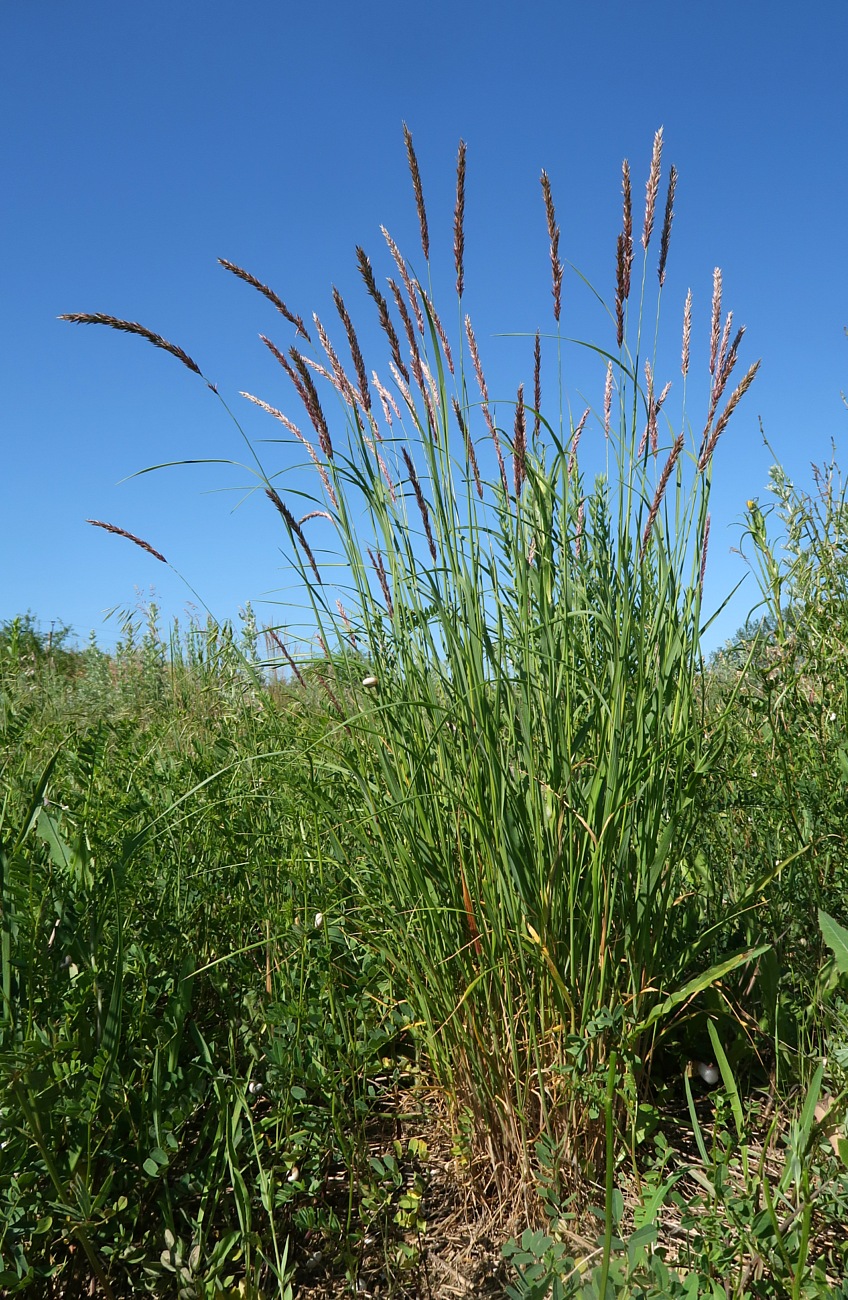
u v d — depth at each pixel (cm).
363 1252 187
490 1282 178
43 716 524
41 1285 165
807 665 306
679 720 226
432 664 215
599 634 225
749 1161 197
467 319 228
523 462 221
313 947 232
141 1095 187
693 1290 140
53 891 192
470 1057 205
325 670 237
